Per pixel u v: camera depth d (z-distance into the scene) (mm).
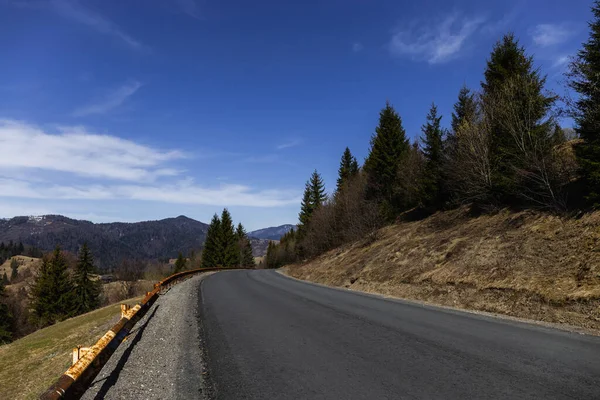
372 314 10250
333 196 56031
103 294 68562
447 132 27625
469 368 5262
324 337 7582
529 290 10492
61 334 14656
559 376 4812
